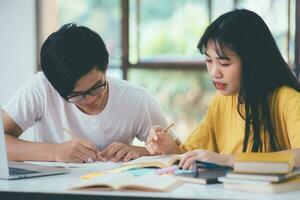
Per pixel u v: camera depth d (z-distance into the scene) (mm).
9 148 2086
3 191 1510
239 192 1463
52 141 2264
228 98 2051
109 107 2188
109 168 1876
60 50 1812
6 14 4016
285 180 1504
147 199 1416
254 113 1904
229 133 2045
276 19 3646
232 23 1792
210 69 1853
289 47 3641
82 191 1493
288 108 1827
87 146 2029
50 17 4082
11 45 4031
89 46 1826
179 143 2242
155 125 2223
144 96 2258
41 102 2207
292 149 1703
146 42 3910
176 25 3893
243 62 1806
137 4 3898
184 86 3844
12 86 4047
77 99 1894
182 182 1595
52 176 1740
